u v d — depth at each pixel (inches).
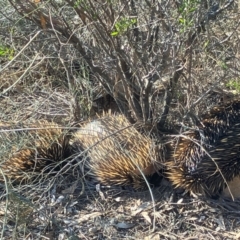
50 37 158.9
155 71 149.8
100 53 154.6
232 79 166.9
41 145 163.2
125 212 154.9
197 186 155.2
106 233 148.9
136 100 160.4
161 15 142.5
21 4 139.9
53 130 166.6
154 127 160.9
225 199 158.1
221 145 153.2
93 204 157.9
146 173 157.0
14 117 181.3
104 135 159.9
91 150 161.3
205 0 139.0
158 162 156.4
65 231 148.7
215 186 155.7
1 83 190.7
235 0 155.3
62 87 192.2
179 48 146.0
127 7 145.1
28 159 161.6
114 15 144.9
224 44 166.1
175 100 169.2
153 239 146.4
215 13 141.2
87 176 166.2
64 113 183.6
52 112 185.2
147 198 158.6
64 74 191.9
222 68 163.0
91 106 178.5
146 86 156.4
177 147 159.3
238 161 154.3
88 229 149.8
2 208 150.6
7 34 167.3
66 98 187.5
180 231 149.1
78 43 150.9
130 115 164.7
